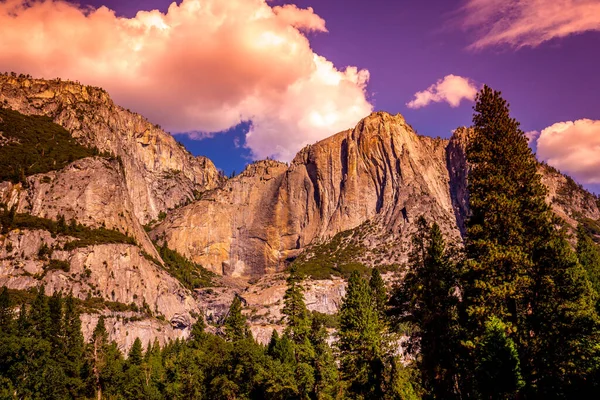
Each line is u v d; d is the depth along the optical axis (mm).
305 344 75000
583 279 38531
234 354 76812
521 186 39938
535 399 34625
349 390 63281
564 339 35562
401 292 50594
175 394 84750
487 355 33531
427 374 45812
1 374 89875
